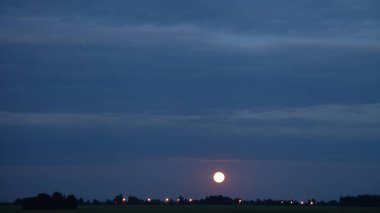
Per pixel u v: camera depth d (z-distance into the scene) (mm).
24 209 135250
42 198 138125
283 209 156000
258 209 152875
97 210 133250
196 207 172500
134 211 128250
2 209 134375
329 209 161250
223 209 149625
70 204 140125
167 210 136125
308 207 188375
